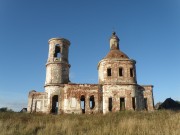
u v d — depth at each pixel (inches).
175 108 1685.5
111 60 1518.2
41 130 691.4
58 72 1510.8
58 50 1636.3
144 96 1560.0
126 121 738.2
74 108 1412.4
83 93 1444.4
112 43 1780.3
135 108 1419.8
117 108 1400.1
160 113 981.8
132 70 1525.6
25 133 664.4
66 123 759.1
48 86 1469.0
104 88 1455.5
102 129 661.3
